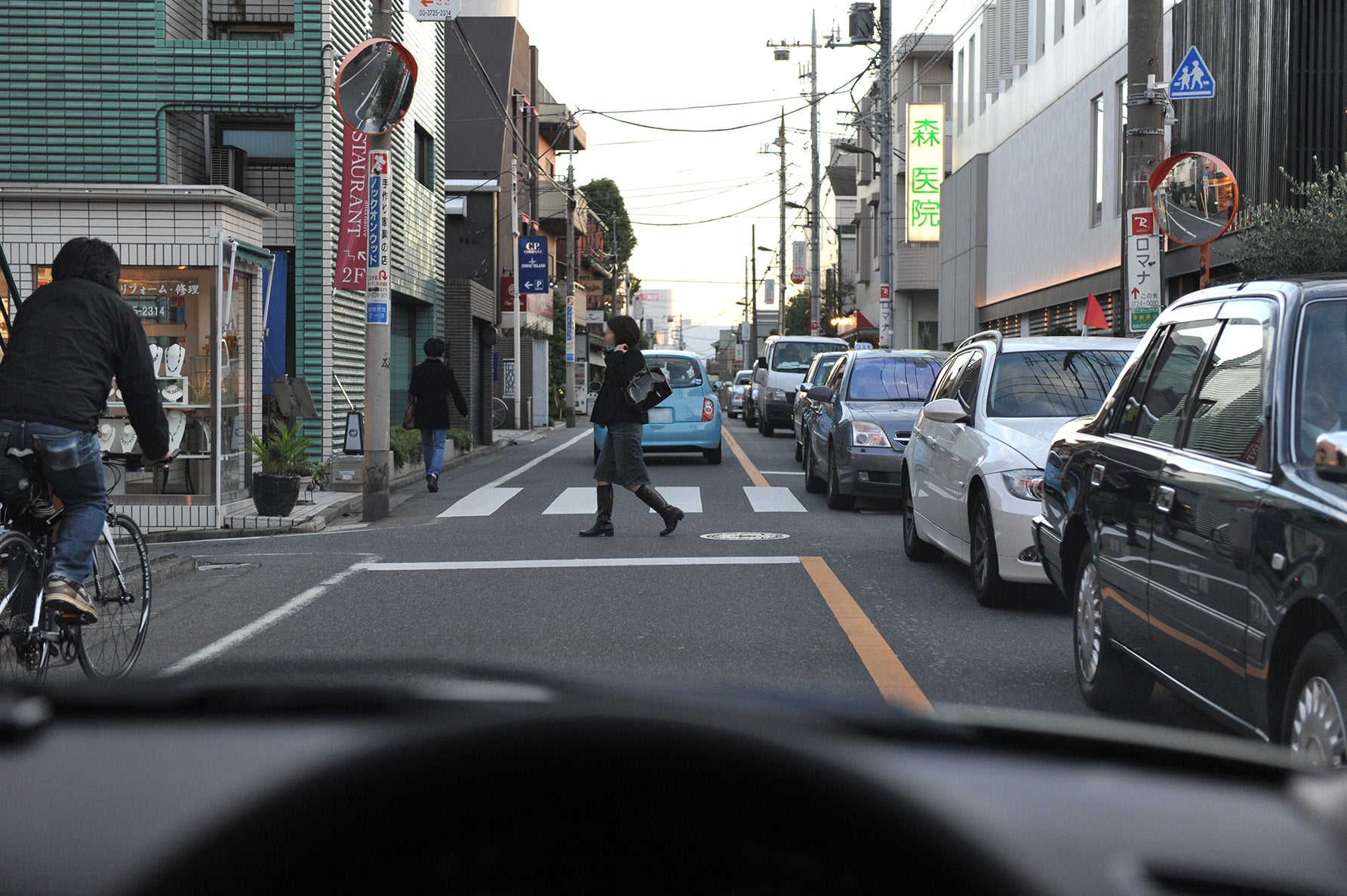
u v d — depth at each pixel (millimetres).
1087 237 24125
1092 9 23984
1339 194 13094
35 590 5398
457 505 13867
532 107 44250
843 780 1054
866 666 5820
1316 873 1173
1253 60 16828
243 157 16844
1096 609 5160
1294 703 3350
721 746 1036
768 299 103750
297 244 15750
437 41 23062
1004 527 7059
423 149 22469
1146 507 4551
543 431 34781
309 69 15641
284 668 1761
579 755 1043
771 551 9773
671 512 10680
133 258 11562
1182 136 18969
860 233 60062
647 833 1062
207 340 11719
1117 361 8406
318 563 9445
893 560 9328
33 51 15414
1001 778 1263
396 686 1418
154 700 1477
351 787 1073
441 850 1080
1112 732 1450
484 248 36844
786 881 1062
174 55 15469
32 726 1419
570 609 7305
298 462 12789
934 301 49062
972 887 1069
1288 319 3994
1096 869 1115
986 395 8203
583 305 61844
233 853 1104
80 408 5418
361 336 17469
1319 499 3316
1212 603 3865
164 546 10836
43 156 15430
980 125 34625
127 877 1124
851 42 32625
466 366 25953
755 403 34594
